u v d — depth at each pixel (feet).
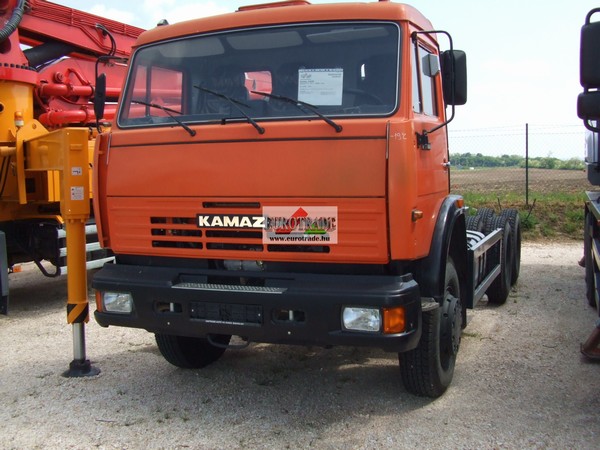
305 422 14.61
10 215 26.84
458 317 16.61
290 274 13.79
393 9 13.85
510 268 26.23
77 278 18.03
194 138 14.28
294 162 13.39
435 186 15.39
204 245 14.43
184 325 14.40
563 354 18.83
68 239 17.94
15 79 25.55
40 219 27.50
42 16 29.30
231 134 13.91
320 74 13.99
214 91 14.79
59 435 14.23
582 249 39.52
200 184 14.23
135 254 15.39
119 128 15.64
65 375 18.07
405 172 12.80
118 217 15.35
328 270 13.74
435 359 14.93
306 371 18.06
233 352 19.92
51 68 29.14
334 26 14.16
